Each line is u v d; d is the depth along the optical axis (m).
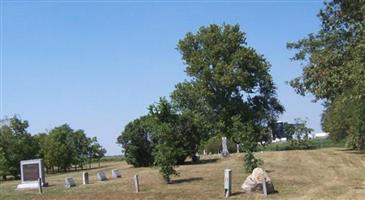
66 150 64.31
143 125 46.06
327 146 74.12
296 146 71.38
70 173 54.03
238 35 75.25
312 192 23.06
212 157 48.94
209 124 71.06
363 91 19.92
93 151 69.56
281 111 79.44
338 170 32.53
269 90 77.62
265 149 70.69
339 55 23.33
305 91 40.62
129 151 46.88
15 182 46.81
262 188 23.39
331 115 54.78
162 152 29.77
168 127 30.59
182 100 73.69
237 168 35.34
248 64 74.19
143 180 31.78
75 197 26.84
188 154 41.03
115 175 37.38
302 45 40.66
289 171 32.47
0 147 56.94
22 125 61.03
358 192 22.36
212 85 75.06
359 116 40.69
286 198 21.84
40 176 35.94
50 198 27.62
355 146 50.41
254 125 71.19
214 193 24.27
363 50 19.52
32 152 60.66
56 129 66.81
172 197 23.95
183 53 78.38
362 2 20.58
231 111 74.75
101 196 26.20
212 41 75.81
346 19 22.59
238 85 73.81
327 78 23.47
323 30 25.02
